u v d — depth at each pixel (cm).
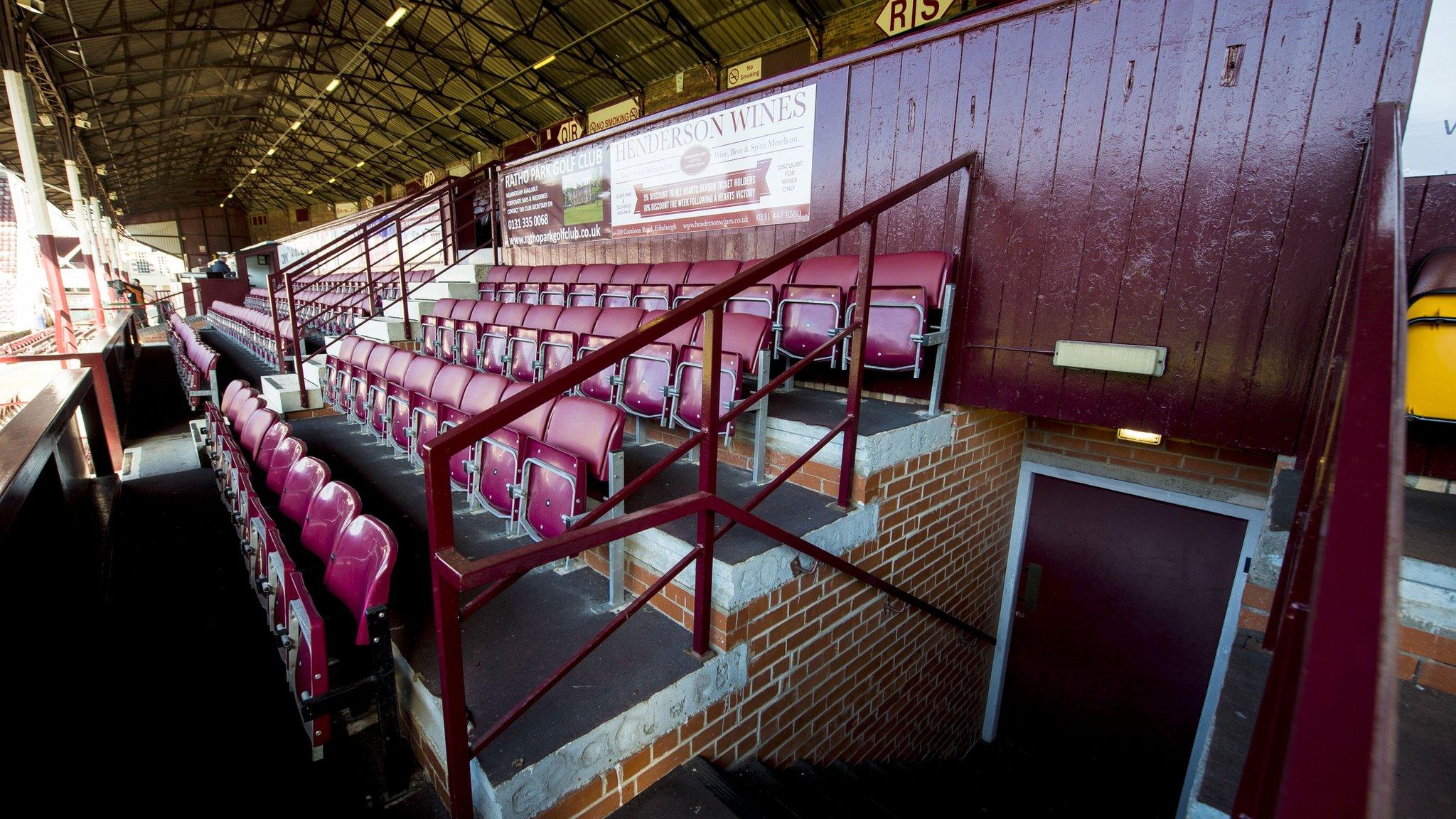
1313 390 205
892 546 262
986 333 280
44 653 216
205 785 160
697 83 1130
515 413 116
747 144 387
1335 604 41
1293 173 202
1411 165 187
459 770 128
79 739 175
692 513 154
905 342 269
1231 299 219
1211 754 123
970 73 275
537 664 171
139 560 293
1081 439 350
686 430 282
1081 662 376
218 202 3114
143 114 1534
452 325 454
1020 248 267
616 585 198
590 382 301
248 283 1733
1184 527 331
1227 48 210
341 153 2144
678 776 173
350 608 164
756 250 397
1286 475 205
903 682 302
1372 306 65
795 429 251
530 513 202
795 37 976
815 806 203
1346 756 36
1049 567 379
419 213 996
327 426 423
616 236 524
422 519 257
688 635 189
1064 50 246
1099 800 370
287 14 1231
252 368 757
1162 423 240
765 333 251
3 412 635
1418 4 177
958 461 300
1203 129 218
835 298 294
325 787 158
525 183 639
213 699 194
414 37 1306
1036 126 257
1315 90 196
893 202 206
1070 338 257
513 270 636
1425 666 140
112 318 1059
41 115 1074
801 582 212
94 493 371
